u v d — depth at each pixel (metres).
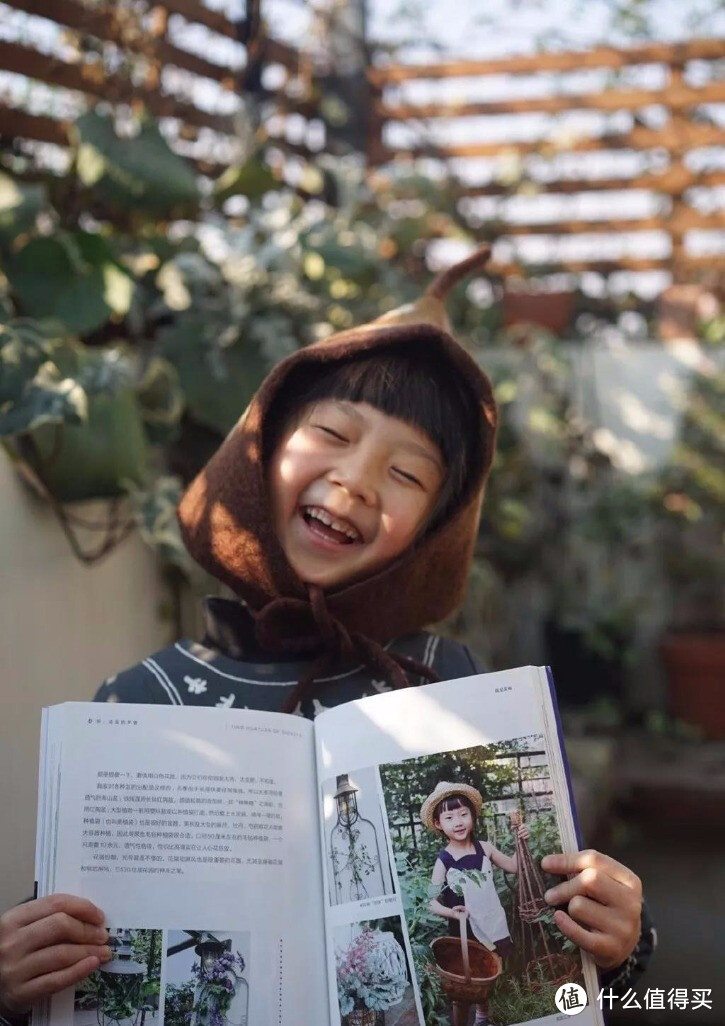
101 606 2.15
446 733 1.14
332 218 3.34
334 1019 1.06
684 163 4.68
